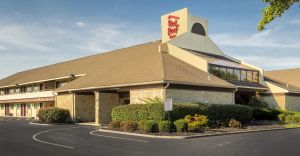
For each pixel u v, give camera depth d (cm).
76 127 2962
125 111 2761
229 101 3347
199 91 3033
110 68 3831
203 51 4100
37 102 5162
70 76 4325
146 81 2797
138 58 3831
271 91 4088
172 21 4138
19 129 2741
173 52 3731
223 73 3597
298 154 1430
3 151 1516
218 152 1481
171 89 2788
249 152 1480
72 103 3600
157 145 1720
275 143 1797
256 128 2794
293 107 4184
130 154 1427
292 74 5788
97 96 3241
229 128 2708
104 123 3256
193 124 2398
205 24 4181
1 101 6034
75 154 1425
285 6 973
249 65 4188
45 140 1941
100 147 1639
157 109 2512
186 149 1574
